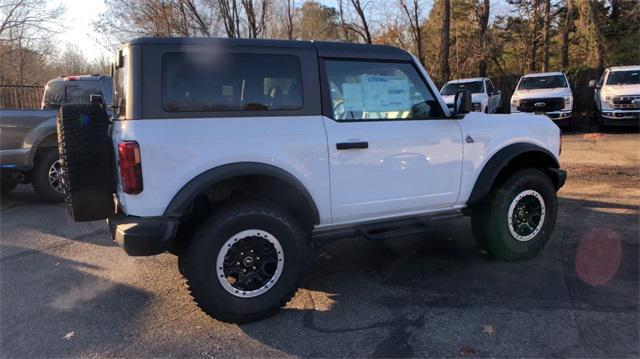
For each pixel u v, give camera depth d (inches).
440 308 144.9
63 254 203.8
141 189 126.3
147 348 127.3
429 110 166.6
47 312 149.6
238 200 138.4
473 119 174.6
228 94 136.7
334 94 150.7
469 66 995.3
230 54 137.7
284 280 140.4
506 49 1085.1
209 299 132.3
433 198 166.2
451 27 988.6
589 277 164.2
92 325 140.6
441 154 164.9
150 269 184.2
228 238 132.7
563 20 1026.1
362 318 140.4
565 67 901.8
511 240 178.2
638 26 893.2
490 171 172.6
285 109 143.1
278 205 139.9
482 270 174.2
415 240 210.8
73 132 135.2
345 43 154.9
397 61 161.2
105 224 248.4
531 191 179.2
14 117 277.3
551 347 122.0
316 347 125.3
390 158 155.9
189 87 132.6
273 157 138.4
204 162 131.2
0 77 944.9
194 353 124.1
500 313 140.4
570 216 236.8
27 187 362.9
